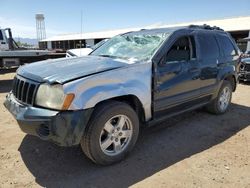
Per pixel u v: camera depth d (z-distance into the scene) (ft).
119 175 11.09
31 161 12.10
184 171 11.44
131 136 12.37
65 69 11.51
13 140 14.30
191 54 15.56
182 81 14.69
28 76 11.51
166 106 14.05
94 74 10.98
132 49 14.46
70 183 10.48
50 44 192.34
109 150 11.89
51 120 10.00
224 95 19.69
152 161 12.31
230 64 19.26
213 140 14.87
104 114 11.06
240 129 16.67
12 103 11.94
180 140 14.78
